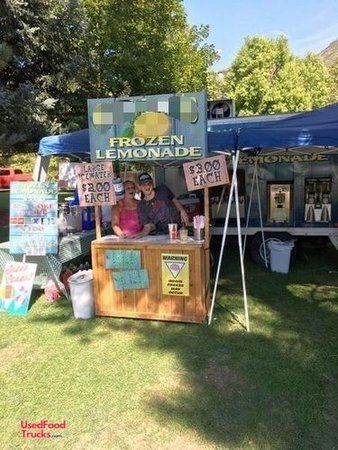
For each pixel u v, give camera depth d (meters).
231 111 8.01
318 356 3.48
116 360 3.51
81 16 12.70
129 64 15.55
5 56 8.73
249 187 6.47
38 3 11.60
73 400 2.97
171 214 4.65
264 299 4.89
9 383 3.20
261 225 6.28
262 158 6.34
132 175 7.85
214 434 2.57
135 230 4.59
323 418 2.69
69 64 12.66
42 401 2.97
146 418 2.75
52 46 12.30
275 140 4.11
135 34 15.70
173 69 16.78
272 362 3.40
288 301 4.81
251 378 3.17
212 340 3.82
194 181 4.01
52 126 12.14
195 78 18.73
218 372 3.28
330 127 4.18
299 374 3.20
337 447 2.43
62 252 4.90
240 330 4.02
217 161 3.93
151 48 16.03
